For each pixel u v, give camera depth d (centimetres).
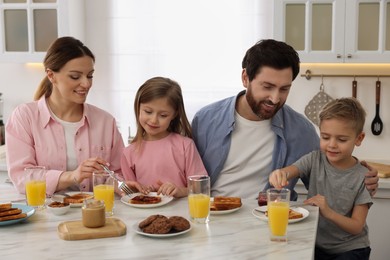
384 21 315
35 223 178
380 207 309
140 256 147
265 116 219
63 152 238
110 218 180
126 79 389
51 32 357
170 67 382
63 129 239
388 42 318
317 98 363
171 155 234
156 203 199
